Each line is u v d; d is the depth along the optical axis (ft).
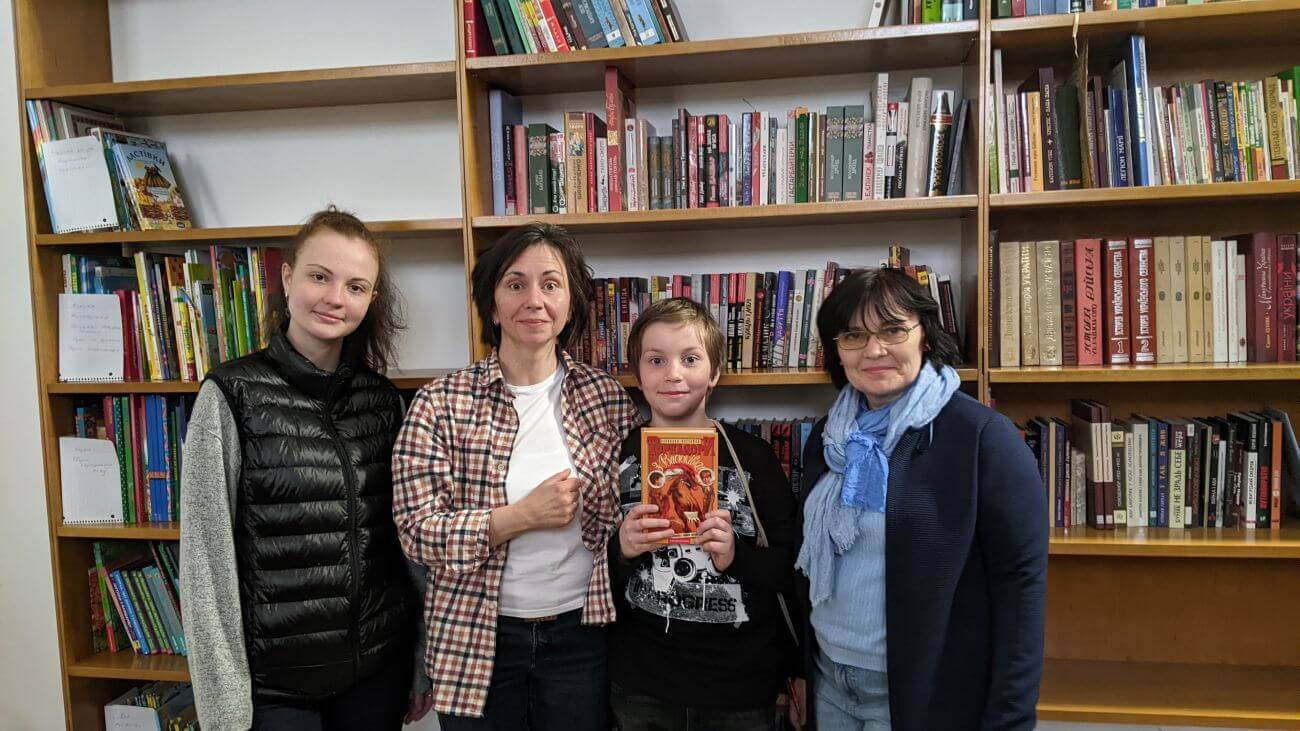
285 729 4.58
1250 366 5.16
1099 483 5.57
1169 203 5.80
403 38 6.88
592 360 6.23
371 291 4.95
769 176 5.90
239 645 4.48
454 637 4.72
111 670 6.51
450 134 6.89
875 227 6.40
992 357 5.62
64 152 6.38
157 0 7.15
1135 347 5.55
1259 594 6.05
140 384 6.34
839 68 6.15
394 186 7.00
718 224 6.23
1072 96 5.45
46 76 6.52
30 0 6.40
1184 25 5.26
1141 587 6.19
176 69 7.18
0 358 6.54
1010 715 3.81
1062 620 6.31
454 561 4.52
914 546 4.02
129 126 7.25
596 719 4.97
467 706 4.64
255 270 6.34
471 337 5.97
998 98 5.43
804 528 4.55
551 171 6.16
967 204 5.39
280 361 4.71
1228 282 5.48
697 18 6.49
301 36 7.02
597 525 4.95
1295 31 5.42
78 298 6.53
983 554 4.05
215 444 4.46
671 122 6.54
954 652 4.03
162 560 6.69
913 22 5.53
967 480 3.99
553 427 5.01
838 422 4.59
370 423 5.02
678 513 4.54
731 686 4.51
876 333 4.30
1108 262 5.52
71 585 6.68
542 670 4.86
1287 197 5.43
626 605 4.80
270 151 7.14
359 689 4.90
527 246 4.86
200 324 6.43
